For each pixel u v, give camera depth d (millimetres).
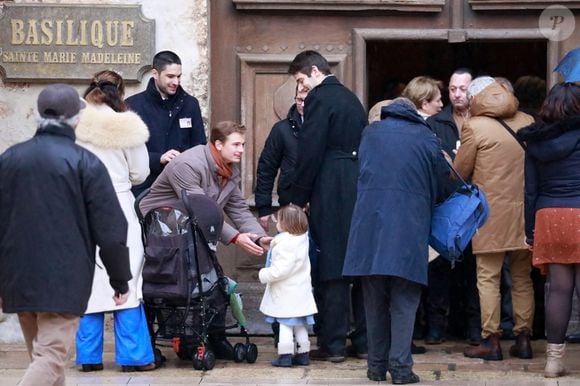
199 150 18906
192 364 18797
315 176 18797
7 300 14062
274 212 21141
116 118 17984
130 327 18109
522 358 19219
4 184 14109
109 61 20781
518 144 18766
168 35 20812
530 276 19312
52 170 14016
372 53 26234
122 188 18125
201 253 18062
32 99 20922
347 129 18766
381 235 16734
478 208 17094
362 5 21328
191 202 17938
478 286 19094
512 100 18938
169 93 19766
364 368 18516
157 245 17953
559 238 17359
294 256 18312
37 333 14281
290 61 21422
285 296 18469
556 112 17219
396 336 17078
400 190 16812
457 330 21156
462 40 21344
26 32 20766
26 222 13961
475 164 18859
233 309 18891
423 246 16781
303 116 18891
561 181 17391
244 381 17516
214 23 21453
